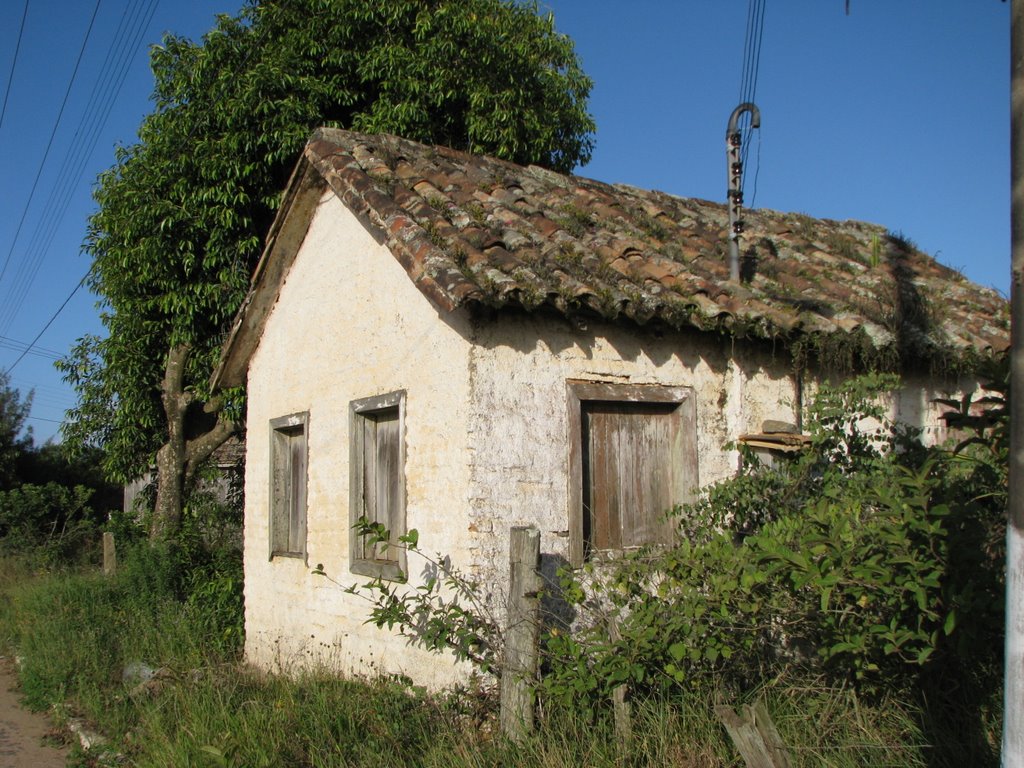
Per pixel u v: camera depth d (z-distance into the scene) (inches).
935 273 394.3
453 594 224.1
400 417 252.4
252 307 345.4
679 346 256.4
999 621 147.0
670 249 305.9
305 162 301.3
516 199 294.0
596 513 242.4
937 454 201.6
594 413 246.4
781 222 412.5
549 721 184.7
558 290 222.8
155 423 506.0
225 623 367.9
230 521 534.3
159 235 435.5
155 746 215.5
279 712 218.7
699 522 242.1
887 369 276.5
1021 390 99.0
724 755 165.6
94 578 483.8
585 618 225.5
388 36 482.0
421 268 225.9
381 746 195.8
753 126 304.3
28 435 1070.4
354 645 273.1
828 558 154.5
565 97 550.3
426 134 480.1
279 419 332.2
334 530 289.1
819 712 182.1
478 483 220.5
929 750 165.9
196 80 442.3
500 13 520.1
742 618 180.9
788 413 272.5
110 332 487.8
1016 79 103.2
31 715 297.0
